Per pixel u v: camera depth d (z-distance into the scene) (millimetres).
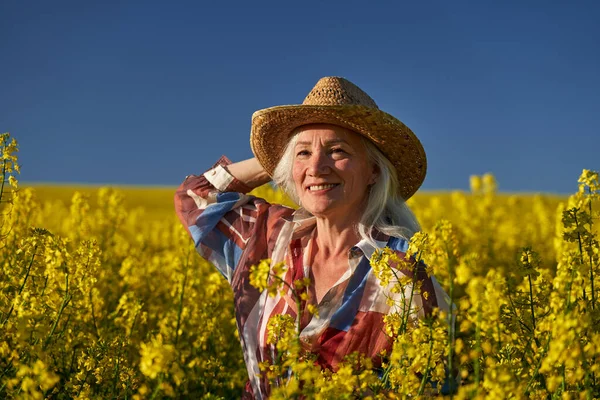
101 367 3760
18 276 3805
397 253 3359
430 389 2965
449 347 2658
